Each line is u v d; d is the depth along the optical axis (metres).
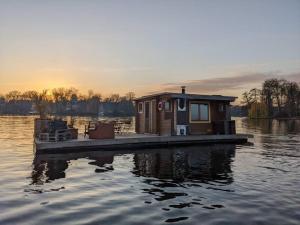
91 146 17.39
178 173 11.54
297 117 97.56
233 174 11.45
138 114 25.25
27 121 67.56
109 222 6.50
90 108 119.19
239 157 15.63
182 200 8.12
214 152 17.38
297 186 9.72
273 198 8.35
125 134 22.73
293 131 39.59
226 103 23.28
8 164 13.07
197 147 19.59
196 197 8.41
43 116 34.22
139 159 14.64
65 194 8.59
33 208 7.36
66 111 115.62
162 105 22.03
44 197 8.27
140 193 8.77
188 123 21.70
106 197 8.34
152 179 10.53
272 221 6.64
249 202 7.98
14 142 22.38
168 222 6.54
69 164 13.16
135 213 7.07
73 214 6.96
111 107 119.19
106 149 17.81
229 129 22.77
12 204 7.65
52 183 9.85
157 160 14.41
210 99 22.19
